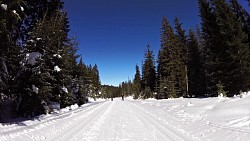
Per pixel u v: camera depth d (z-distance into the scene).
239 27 28.73
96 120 16.19
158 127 12.00
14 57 15.38
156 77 59.47
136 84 88.44
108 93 159.12
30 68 16.34
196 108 18.66
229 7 29.78
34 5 19.75
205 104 19.59
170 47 50.66
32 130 11.42
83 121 15.78
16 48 15.12
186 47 51.28
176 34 51.69
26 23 19.67
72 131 11.51
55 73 22.27
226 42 28.62
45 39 18.48
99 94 106.31
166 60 50.75
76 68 35.94
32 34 17.80
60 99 26.05
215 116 13.70
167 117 16.56
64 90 24.05
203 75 45.06
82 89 39.09
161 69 53.41
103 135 10.26
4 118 15.06
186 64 48.47
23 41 18.53
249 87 28.39
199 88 45.06
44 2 20.86
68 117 18.50
